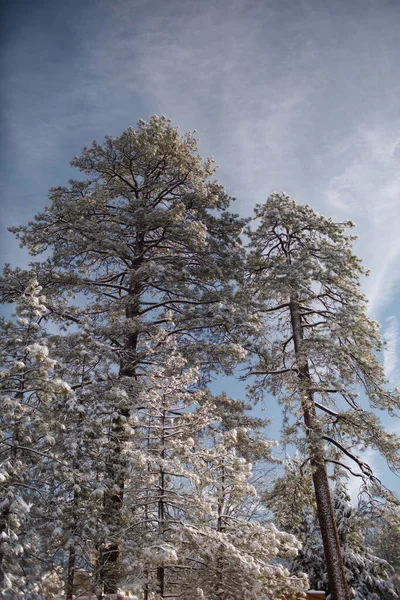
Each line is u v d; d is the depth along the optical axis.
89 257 18.05
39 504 10.34
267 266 20.66
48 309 15.59
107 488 10.58
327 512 15.38
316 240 20.69
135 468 11.11
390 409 16.42
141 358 15.30
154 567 10.25
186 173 18.88
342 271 18.31
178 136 18.16
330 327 17.72
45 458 10.71
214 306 15.81
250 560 10.30
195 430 12.48
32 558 10.22
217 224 19.30
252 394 18.67
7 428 10.25
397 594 20.25
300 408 16.33
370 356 17.23
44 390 10.56
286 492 15.88
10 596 8.96
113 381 13.10
